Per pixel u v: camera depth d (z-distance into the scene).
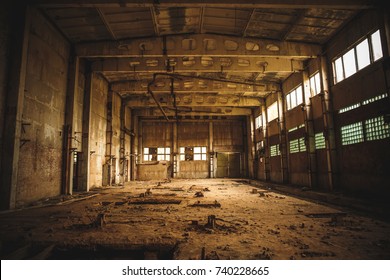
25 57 9.88
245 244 4.74
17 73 9.55
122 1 9.96
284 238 5.13
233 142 32.12
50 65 12.16
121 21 12.71
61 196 12.48
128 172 27.16
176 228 5.96
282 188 16.45
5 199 9.04
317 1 9.95
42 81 11.44
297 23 12.55
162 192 14.26
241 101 24.50
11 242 5.04
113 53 14.30
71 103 13.87
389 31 9.66
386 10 9.73
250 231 5.66
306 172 16.61
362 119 11.52
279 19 12.48
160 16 12.51
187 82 20.39
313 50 14.44
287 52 14.31
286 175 19.77
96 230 5.81
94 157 17.64
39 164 11.16
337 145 13.44
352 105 12.22
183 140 31.98
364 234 5.43
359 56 11.77
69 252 4.94
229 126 32.44
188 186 18.56
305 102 16.06
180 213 7.85
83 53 14.27
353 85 12.08
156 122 32.09
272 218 7.07
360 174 11.70
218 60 16.12
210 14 12.52
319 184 15.09
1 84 9.20
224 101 24.34
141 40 14.39
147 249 4.89
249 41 14.35
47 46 11.90
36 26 10.99
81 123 15.88
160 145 31.67
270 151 23.66
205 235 5.35
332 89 13.78
